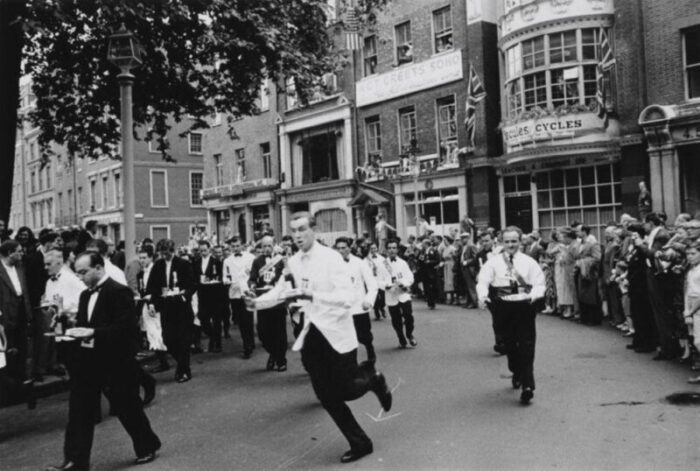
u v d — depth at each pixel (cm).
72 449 531
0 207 1106
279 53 1183
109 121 1484
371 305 889
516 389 734
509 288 692
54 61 1341
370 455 531
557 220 1919
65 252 984
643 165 1652
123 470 538
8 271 827
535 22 1834
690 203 1584
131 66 1023
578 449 517
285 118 2958
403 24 2411
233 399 775
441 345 1059
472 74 2027
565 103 1811
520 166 1959
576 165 1831
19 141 5825
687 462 476
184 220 4212
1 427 712
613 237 1181
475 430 584
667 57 1606
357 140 2597
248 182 3175
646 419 590
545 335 1118
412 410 668
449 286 1692
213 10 1105
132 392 550
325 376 530
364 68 2584
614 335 1092
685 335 846
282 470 512
